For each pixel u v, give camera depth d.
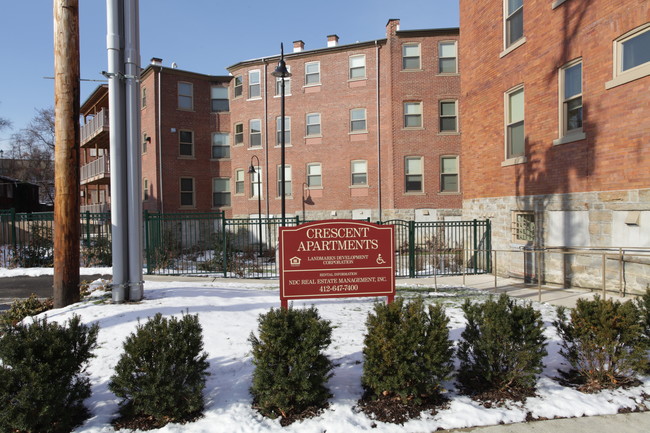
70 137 7.25
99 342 5.23
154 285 9.48
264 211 22.97
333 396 3.71
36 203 40.00
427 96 20.00
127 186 7.41
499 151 11.20
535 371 3.80
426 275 11.97
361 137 21.22
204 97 23.97
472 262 12.85
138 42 7.42
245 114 23.44
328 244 5.37
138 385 3.43
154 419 3.46
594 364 4.07
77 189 7.36
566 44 8.73
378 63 20.88
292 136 22.41
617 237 7.68
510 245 10.73
